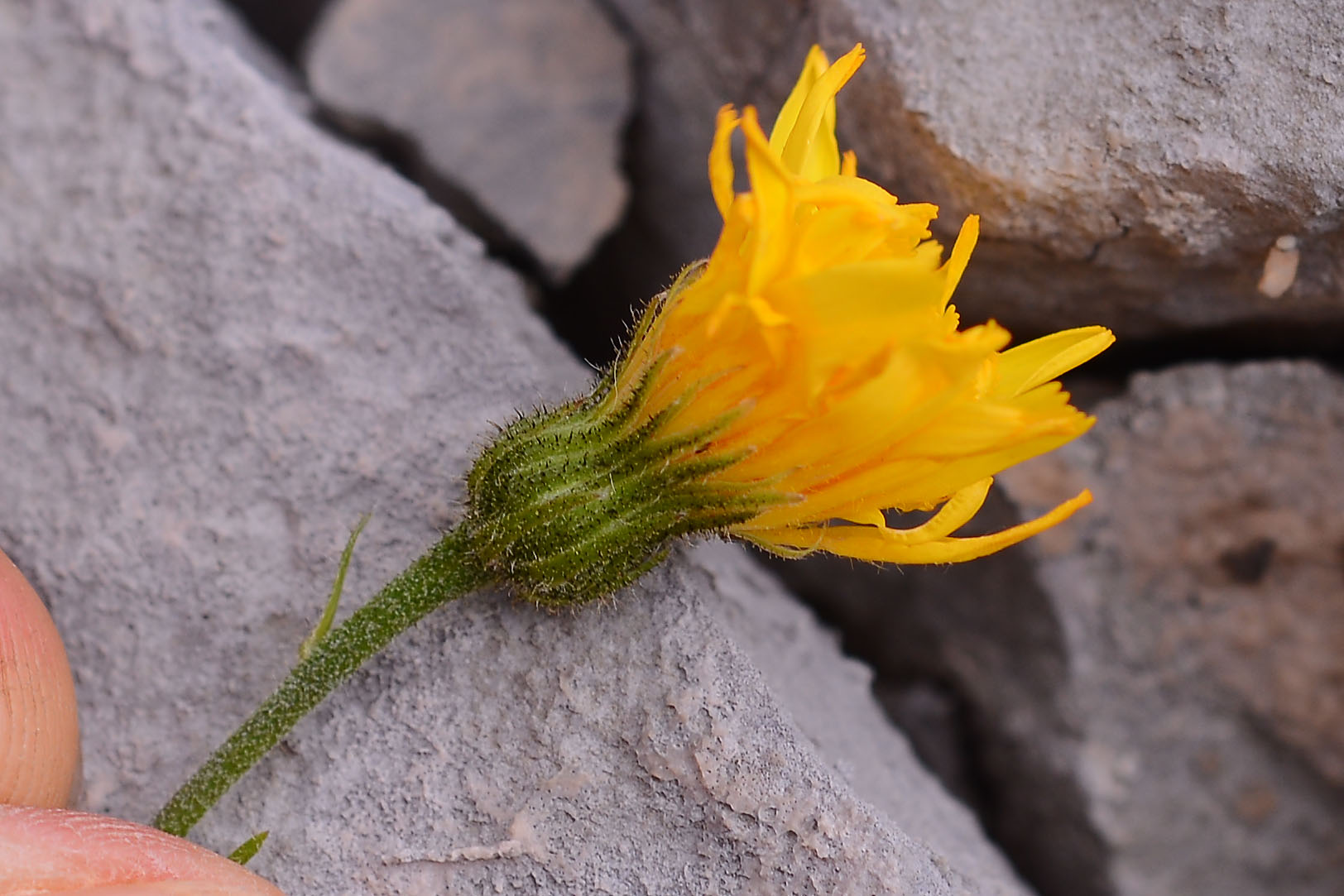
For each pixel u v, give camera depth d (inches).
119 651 8.1
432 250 8.3
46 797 7.7
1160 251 8.0
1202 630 8.7
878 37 7.9
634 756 7.7
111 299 8.3
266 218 8.3
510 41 9.1
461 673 7.8
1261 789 8.9
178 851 7.4
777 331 7.1
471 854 7.7
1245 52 7.8
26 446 8.2
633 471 7.3
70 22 8.5
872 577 9.1
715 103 8.8
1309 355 8.4
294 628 8.1
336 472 8.1
